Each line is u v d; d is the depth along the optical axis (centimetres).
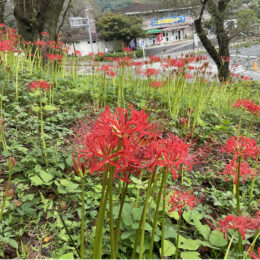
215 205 226
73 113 359
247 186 262
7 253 159
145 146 99
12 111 339
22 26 677
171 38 3278
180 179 262
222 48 983
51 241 170
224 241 161
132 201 200
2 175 227
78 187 219
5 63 481
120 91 427
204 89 443
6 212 183
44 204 191
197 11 1029
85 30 3644
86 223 182
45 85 256
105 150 88
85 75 621
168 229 169
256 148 142
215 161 295
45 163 235
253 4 951
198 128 365
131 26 2970
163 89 492
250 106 243
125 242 159
